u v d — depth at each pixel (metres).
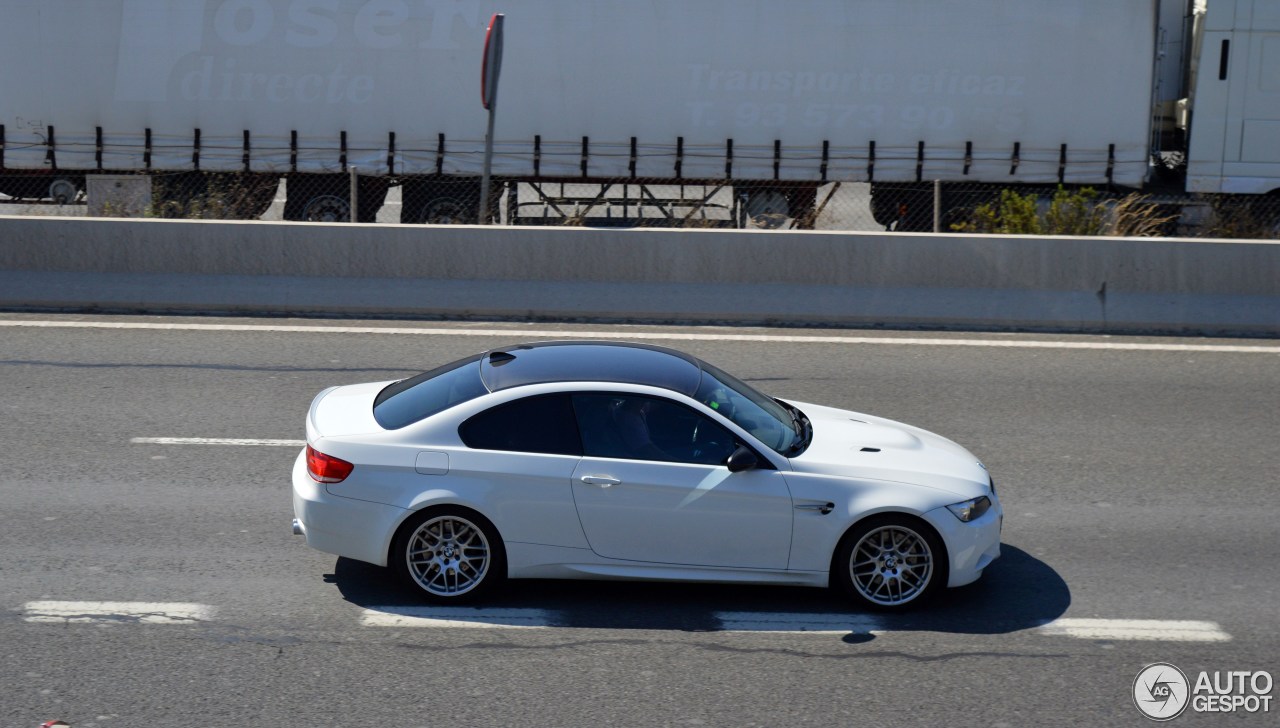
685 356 6.79
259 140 18.95
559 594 6.20
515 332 12.06
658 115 18.62
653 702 4.96
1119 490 7.96
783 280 12.74
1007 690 5.14
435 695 4.98
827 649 5.55
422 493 5.93
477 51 18.58
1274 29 18.09
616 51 18.48
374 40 18.62
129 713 4.75
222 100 18.88
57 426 8.84
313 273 12.77
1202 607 6.10
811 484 5.98
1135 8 18.25
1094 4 18.25
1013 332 12.57
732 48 18.42
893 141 18.59
